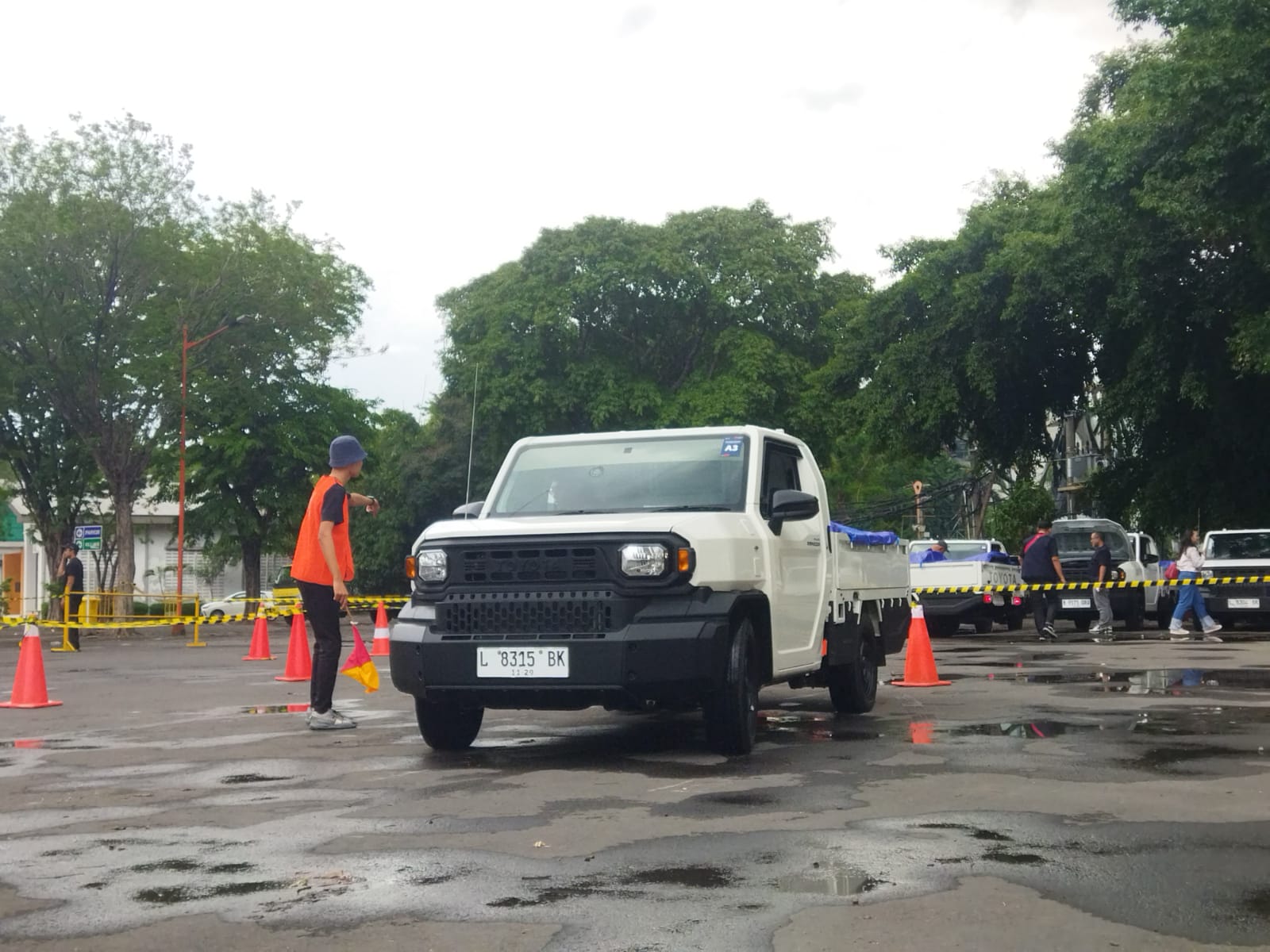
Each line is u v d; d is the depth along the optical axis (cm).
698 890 478
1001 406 3391
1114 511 3412
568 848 550
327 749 887
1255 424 2959
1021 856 523
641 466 919
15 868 537
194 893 489
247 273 3812
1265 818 595
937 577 2512
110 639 3366
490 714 1091
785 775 730
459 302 5256
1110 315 2970
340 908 465
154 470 4303
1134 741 849
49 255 3469
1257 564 2488
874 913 446
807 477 981
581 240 4509
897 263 3662
